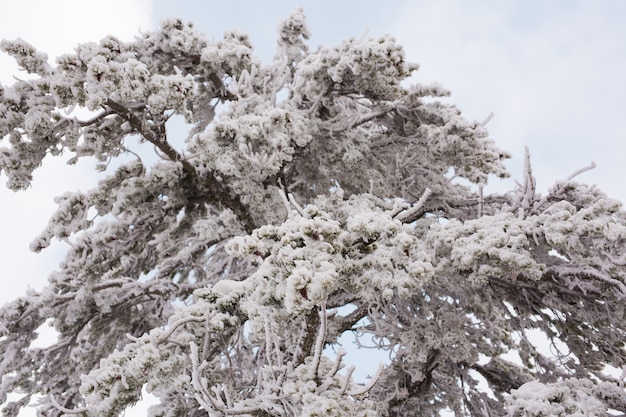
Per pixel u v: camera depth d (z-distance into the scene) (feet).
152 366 12.73
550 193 20.21
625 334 19.26
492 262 16.33
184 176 23.12
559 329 20.49
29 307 21.20
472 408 27.78
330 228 10.91
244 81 24.77
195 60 26.40
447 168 25.85
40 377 22.68
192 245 30.12
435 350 23.68
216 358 15.34
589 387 17.69
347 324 22.21
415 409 25.96
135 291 24.53
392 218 13.07
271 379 13.53
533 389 14.97
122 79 15.88
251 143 20.90
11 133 16.51
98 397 12.17
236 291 15.79
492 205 25.40
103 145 19.57
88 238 21.25
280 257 10.76
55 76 15.89
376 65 20.34
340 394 11.43
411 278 12.87
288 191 24.38
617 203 15.76
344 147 24.49
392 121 25.63
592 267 16.90
